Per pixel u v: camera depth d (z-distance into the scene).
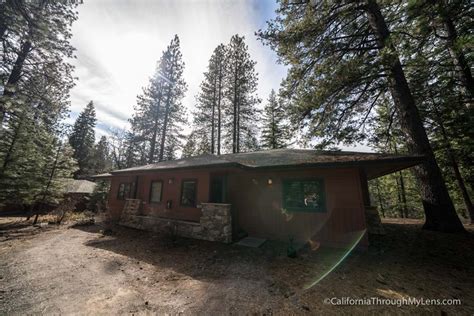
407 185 16.89
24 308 3.02
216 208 7.17
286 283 3.78
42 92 10.80
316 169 6.89
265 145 22.64
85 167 30.67
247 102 19.08
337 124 8.95
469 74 7.66
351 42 8.54
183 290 3.59
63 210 11.33
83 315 2.86
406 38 6.30
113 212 11.38
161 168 8.73
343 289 3.50
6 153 9.88
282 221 7.23
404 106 7.57
